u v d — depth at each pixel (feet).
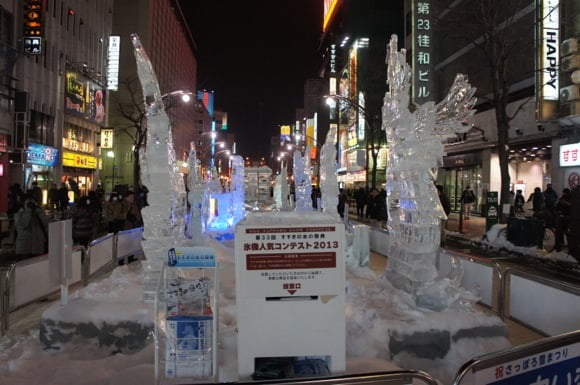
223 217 56.24
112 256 36.73
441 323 18.74
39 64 116.47
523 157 87.81
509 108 85.92
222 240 47.16
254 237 12.00
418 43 99.86
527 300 22.52
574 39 63.72
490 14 62.54
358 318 18.79
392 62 24.30
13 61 98.94
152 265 22.08
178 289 14.28
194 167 38.22
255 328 11.95
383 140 169.37
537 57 67.46
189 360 13.76
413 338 18.29
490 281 24.81
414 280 21.25
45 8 111.75
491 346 18.71
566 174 70.74
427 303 20.84
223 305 21.98
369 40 184.96
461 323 18.89
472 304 22.08
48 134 121.39
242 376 11.92
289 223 12.21
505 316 24.29
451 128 22.04
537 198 60.80
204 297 14.34
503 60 62.34
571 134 69.36
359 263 32.48
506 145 61.62
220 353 16.72
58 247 21.03
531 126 78.74
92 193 58.34
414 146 22.40
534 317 21.97
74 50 140.15
